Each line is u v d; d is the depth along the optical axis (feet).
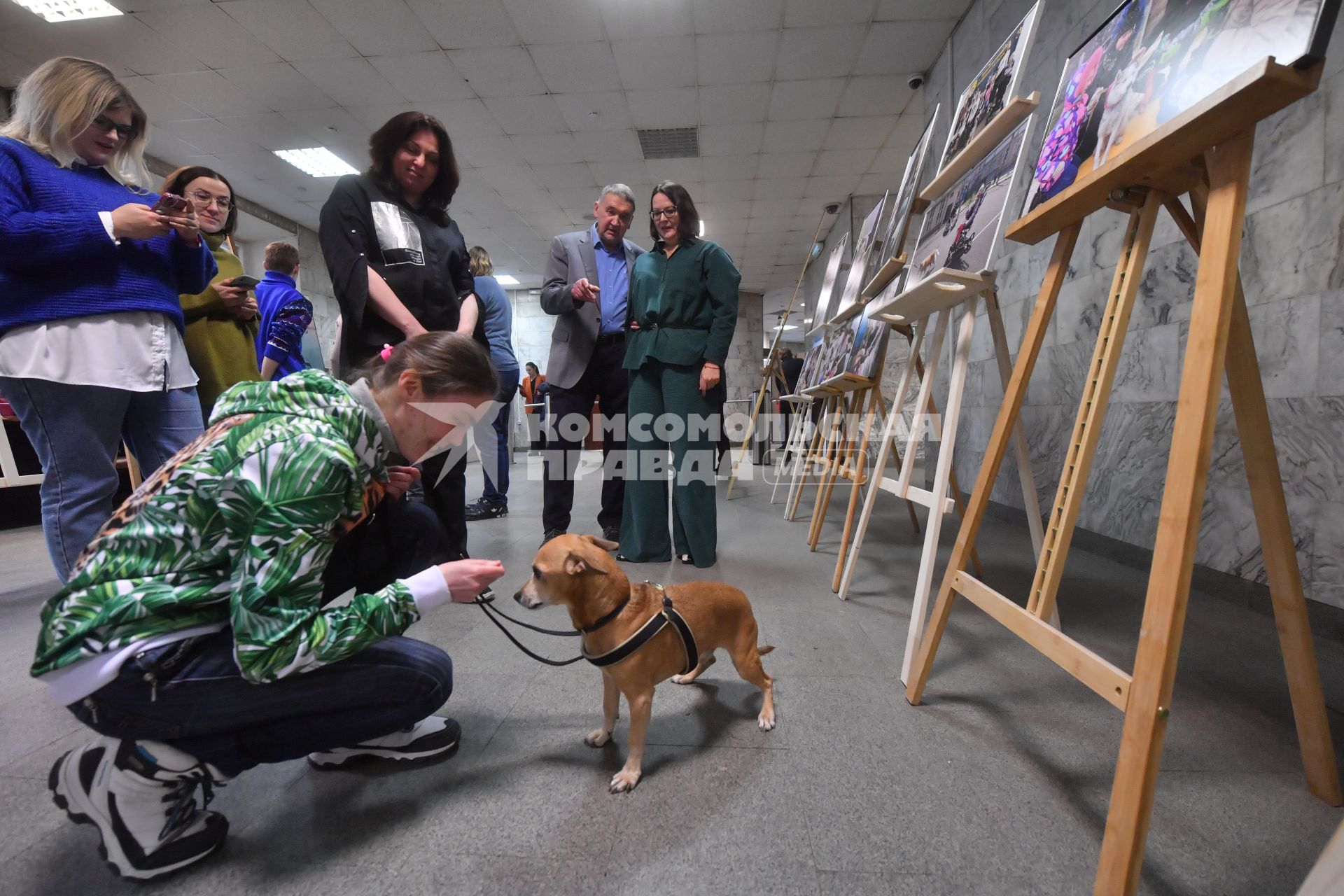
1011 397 3.86
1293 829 2.90
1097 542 8.15
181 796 2.76
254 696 2.66
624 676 3.33
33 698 4.49
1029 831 2.94
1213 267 2.46
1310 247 5.23
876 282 7.50
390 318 5.69
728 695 4.48
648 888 2.63
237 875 2.75
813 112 16.19
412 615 2.87
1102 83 3.48
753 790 3.31
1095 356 3.36
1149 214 3.16
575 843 2.93
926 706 4.22
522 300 37.47
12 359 4.22
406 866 2.79
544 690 4.56
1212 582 6.28
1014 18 10.57
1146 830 2.25
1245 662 4.73
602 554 3.49
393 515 4.06
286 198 21.91
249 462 2.48
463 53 13.50
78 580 2.47
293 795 3.33
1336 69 4.98
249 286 6.53
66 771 2.64
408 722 3.09
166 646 2.50
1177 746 3.62
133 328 4.63
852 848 2.84
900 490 5.65
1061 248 3.74
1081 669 2.73
